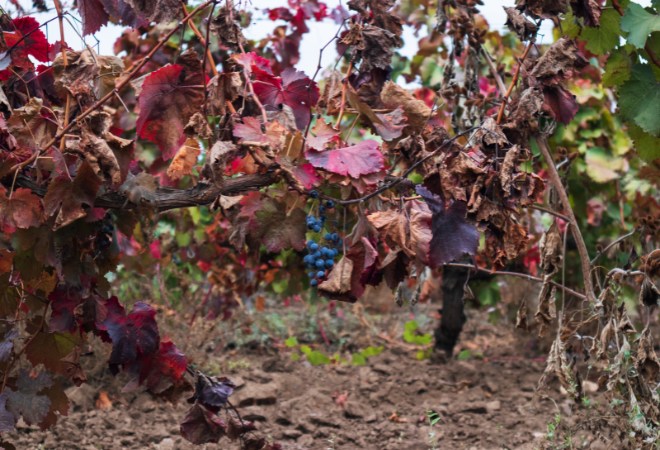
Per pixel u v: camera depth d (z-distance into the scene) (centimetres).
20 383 266
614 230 555
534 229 522
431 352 576
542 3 274
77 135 253
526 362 565
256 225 271
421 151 266
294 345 599
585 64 285
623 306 301
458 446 410
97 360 475
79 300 268
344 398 481
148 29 513
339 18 492
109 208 263
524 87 291
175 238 564
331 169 252
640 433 288
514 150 254
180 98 272
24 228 253
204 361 543
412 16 555
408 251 255
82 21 259
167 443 400
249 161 276
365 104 266
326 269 267
